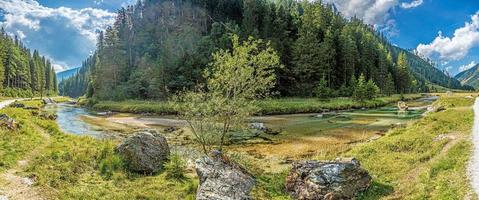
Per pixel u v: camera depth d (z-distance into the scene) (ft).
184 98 87.61
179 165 66.85
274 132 127.13
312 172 54.95
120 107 268.21
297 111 209.67
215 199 48.96
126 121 180.86
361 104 244.01
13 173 54.39
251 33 334.24
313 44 324.39
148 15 460.14
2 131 76.28
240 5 454.81
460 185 43.47
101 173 62.23
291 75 322.96
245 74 82.33
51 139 85.46
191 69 328.08
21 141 73.97
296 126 144.15
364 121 155.22
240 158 77.36
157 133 74.43
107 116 215.92
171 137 119.96
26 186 49.49
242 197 52.08
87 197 49.73
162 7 453.99
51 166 60.85
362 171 54.75
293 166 59.16
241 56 85.05
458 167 50.03
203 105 82.58
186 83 311.27
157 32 426.10
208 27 426.92
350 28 447.42
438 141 72.43
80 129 147.02
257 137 116.16
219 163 61.16
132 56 412.36
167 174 63.26
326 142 105.81
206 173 55.62
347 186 52.24
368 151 77.66
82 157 67.67
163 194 53.83
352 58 353.31
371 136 113.09
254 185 58.39
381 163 67.56
